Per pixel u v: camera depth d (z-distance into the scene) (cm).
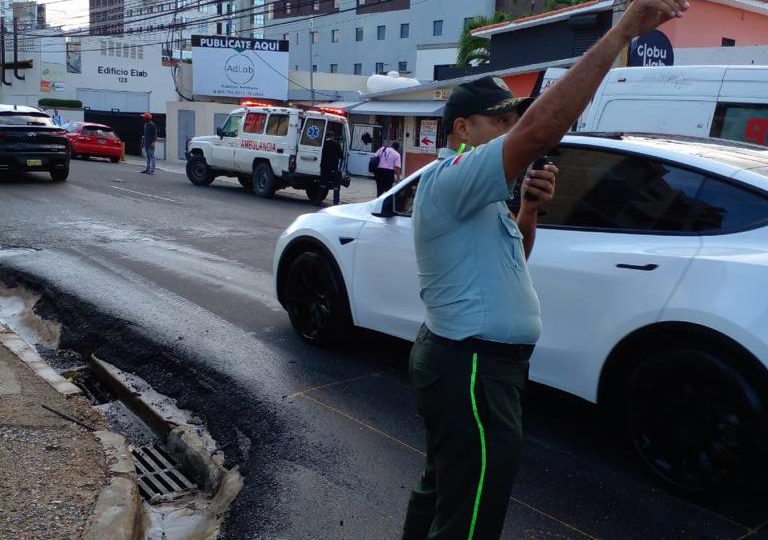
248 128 1875
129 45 4900
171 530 366
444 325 221
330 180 1791
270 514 359
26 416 427
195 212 1416
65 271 812
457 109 235
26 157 1653
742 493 362
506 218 229
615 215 411
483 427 217
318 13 6925
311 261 576
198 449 439
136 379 547
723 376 346
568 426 455
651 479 388
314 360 564
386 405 485
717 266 355
